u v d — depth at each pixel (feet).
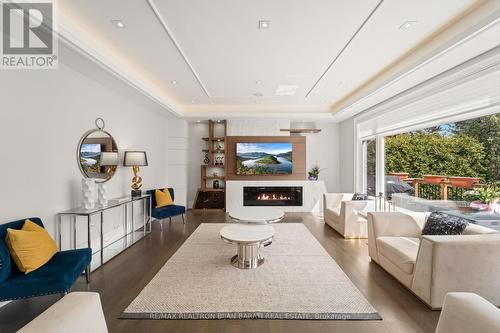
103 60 9.26
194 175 21.59
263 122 20.26
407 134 13.55
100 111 11.52
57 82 8.98
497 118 8.82
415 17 7.47
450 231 7.63
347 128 19.83
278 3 6.88
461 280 6.28
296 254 10.41
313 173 20.61
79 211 9.08
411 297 7.09
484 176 9.30
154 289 7.47
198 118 19.67
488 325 2.91
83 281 8.07
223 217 17.72
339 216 13.41
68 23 7.50
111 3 6.80
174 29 8.21
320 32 8.38
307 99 16.98
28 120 7.82
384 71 11.73
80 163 10.11
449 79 9.82
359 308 6.51
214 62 10.89
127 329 5.72
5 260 5.83
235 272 8.65
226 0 6.73
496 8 6.31
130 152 13.01
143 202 15.69
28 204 7.80
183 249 11.02
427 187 12.16
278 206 19.90
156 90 14.48
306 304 6.69
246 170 20.10
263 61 10.77
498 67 7.96
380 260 8.95
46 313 3.05
